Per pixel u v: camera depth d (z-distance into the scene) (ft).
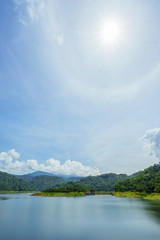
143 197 549.54
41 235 124.88
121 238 117.08
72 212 245.45
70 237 120.06
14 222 171.73
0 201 433.48
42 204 359.66
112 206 315.78
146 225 155.22
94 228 146.20
